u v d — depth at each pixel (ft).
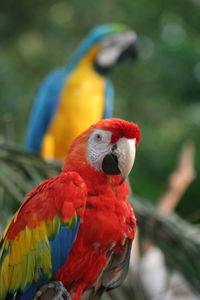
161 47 48.93
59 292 15.62
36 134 30.45
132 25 51.24
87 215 15.65
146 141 47.29
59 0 51.57
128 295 22.12
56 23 51.65
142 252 24.56
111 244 15.85
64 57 50.29
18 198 19.34
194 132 47.88
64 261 15.67
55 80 30.53
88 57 30.68
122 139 16.05
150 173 46.68
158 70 49.19
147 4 52.39
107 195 15.84
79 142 16.49
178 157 46.78
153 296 23.91
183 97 48.73
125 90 49.80
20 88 45.42
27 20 51.34
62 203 15.71
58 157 30.19
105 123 16.21
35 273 15.85
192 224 24.36
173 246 22.18
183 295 24.22
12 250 16.17
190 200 45.85
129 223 16.10
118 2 51.65
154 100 49.44
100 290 16.87
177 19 52.80
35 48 51.47
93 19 51.21
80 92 29.86
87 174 16.05
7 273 16.19
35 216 15.98
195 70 47.50
